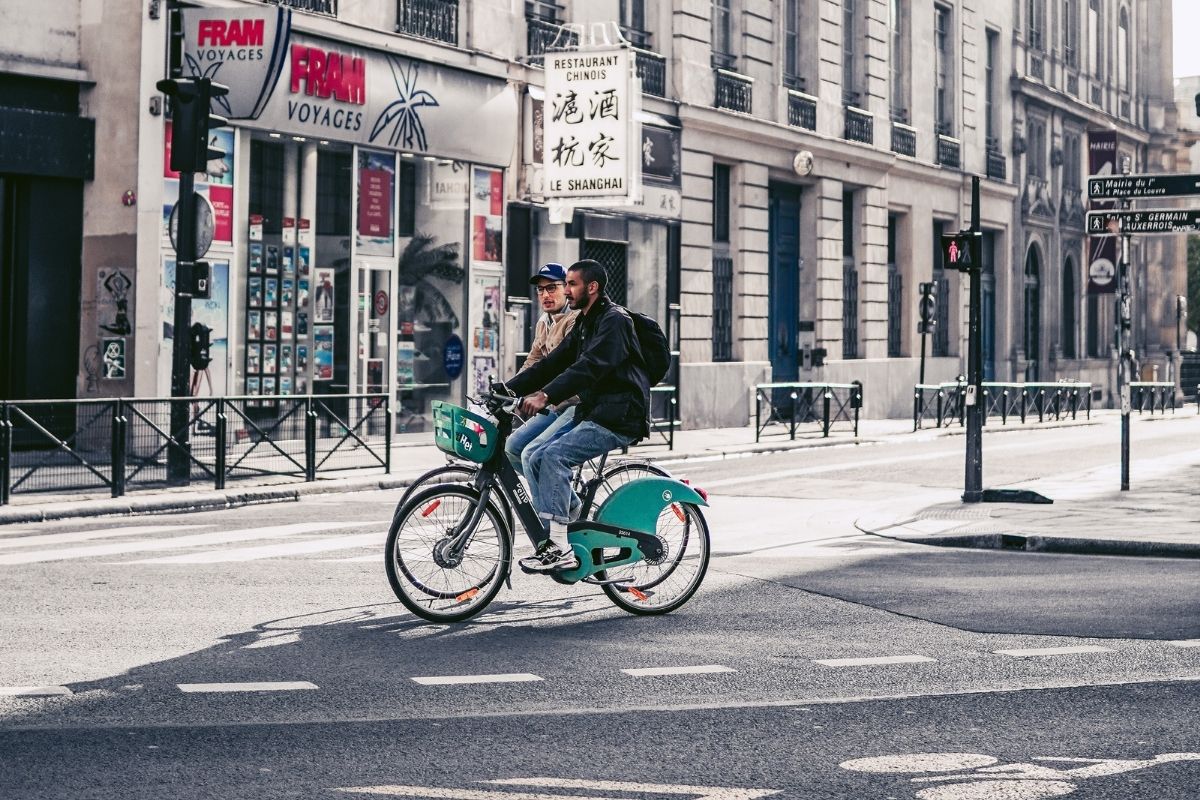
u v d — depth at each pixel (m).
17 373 18.14
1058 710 6.32
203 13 18.39
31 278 18.12
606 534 8.39
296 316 20.55
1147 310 56.00
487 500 8.22
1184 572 10.67
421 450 21.53
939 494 16.61
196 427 15.10
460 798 4.94
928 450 25.30
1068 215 48.81
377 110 21.27
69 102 18.30
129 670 6.81
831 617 8.56
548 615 8.46
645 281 27.89
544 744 5.66
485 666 7.07
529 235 25.06
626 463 8.64
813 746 5.69
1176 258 56.50
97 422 14.16
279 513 13.85
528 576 9.80
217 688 6.49
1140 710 6.34
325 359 21.05
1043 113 46.66
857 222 36.03
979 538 12.34
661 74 28.38
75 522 12.98
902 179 37.97
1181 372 59.91
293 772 5.22
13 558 10.27
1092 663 7.31
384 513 13.87
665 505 8.55
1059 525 12.94
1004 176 43.78
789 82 32.97
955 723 6.08
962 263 15.24
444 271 23.22
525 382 8.29
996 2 43.44
